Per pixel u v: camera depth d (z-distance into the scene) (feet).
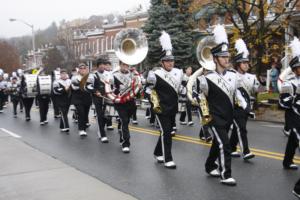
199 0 74.02
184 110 44.37
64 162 27.40
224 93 21.34
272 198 19.44
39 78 47.06
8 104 80.38
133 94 29.94
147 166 26.00
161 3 92.02
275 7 60.54
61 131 41.96
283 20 61.98
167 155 25.35
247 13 57.82
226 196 19.81
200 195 20.03
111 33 172.86
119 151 30.99
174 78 24.90
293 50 22.24
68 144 34.22
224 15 67.82
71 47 201.98
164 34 25.32
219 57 21.48
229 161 21.47
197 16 76.64
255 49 58.75
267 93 72.02
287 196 19.70
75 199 19.58
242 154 27.12
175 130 38.99
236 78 22.02
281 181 22.18
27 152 30.78
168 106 24.86
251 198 19.48
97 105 34.96
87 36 193.36
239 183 21.90
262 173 23.84
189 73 42.65
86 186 21.71
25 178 23.44
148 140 35.47
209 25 75.61
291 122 22.71
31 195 20.39
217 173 23.15
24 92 50.60
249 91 27.96
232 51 53.83
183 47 86.99
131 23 154.92
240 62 27.50
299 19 70.18
